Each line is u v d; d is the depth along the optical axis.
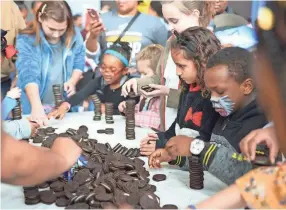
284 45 0.50
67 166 0.73
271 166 0.67
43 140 1.32
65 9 2.01
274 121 0.54
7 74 1.98
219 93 0.96
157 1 2.33
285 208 0.61
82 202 0.83
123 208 0.79
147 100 1.75
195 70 1.15
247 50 0.98
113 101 1.96
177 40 1.19
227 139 0.97
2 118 0.59
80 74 2.18
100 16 2.33
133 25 2.25
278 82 0.51
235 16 1.99
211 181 0.98
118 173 0.96
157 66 1.83
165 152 1.07
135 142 1.36
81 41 2.21
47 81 2.04
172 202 0.85
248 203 0.63
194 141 0.98
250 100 0.96
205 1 1.80
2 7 2.09
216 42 1.17
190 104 1.21
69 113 1.84
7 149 0.57
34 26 2.03
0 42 1.50
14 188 0.94
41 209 0.83
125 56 2.02
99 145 1.19
